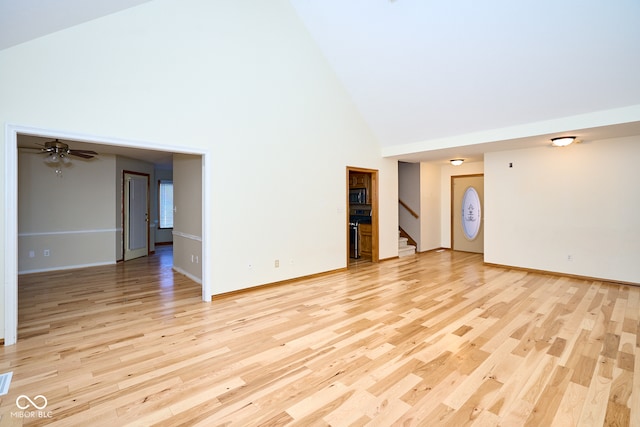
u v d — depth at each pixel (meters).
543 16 3.18
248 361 2.51
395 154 6.33
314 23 4.64
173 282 5.02
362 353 2.63
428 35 3.89
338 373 2.33
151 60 3.48
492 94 4.25
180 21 3.67
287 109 4.82
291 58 4.75
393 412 1.89
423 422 1.81
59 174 5.92
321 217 5.40
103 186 6.45
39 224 5.74
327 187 5.49
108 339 2.91
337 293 4.37
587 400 1.99
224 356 2.59
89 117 3.10
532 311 3.59
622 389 2.10
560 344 2.76
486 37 3.60
